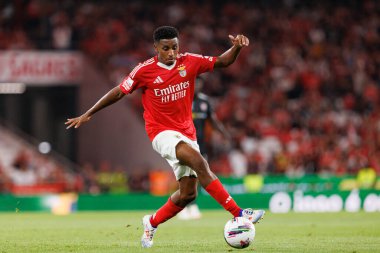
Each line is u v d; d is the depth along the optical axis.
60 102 87.31
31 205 55.59
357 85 90.38
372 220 44.25
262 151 77.75
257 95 86.31
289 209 56.97
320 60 92.69
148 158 73.88
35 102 87.19
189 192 25.20
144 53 87.50
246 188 61.06
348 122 82.81
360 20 99.25
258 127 80.56
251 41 94.31
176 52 24.70
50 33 84.50
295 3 99.56
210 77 87.69
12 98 86.94
